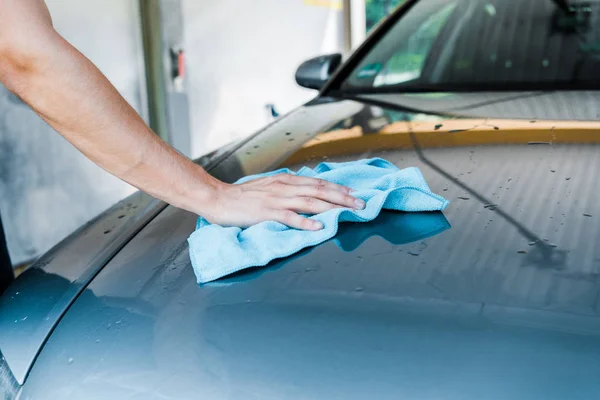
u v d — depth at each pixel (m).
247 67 3.89
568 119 1.05
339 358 0.53
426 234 0.71
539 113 1.11
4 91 2.45
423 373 0.51
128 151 0.73
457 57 1.42
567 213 0.72
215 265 0.68
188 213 0.89
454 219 0.74
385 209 0.79
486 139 1.01
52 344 0.65
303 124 1.22
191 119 3.45
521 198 0.78
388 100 1.32
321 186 0.78
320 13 4.59
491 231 0.70
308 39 4.50
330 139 1.12
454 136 1.04
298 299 0.61
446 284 0.60
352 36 5.02
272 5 4.04
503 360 0.51
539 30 1.40
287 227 0.75
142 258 0.77
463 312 0.56
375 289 0.61
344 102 1.35
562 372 0.49
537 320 0.54
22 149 2.55
